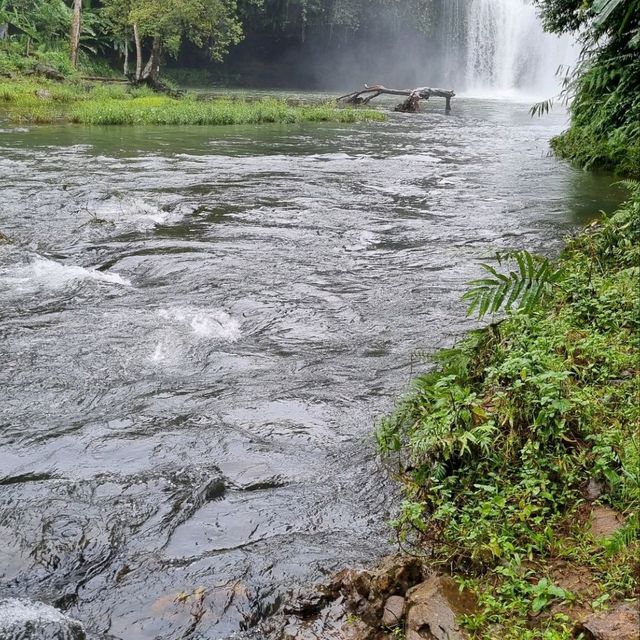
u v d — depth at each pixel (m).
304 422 4.45
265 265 7.71
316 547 3.30
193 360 5.34
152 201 10.73
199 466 3.95
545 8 14.03
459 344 4.73
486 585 2.82
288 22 46.34
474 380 4.30
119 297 6.67
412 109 30.97
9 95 26.14
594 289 5.14
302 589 2.94
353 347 5.62
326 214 10.27
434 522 3.36
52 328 5.84
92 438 4.23
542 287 4.68
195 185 12.19
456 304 6.57
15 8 35.91
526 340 4.33
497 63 48.91
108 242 8.53
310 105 31.33
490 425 3.52
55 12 36.94
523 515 3.04
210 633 2.81
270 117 25.25
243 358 5.39
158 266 7.58
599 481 3.26
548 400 3.49
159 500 3.64
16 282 6.98
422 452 3.79
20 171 12.95
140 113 23.31
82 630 2.81
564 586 2.71
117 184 12.01
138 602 2.97
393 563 3.00
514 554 2.87
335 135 21.14
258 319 6.17
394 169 14.53
